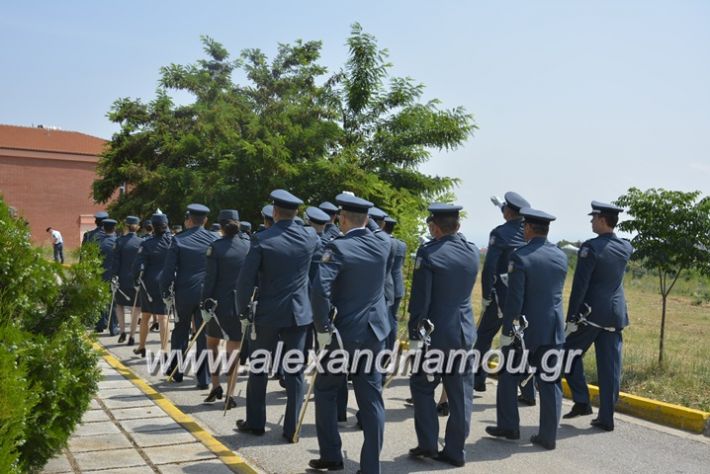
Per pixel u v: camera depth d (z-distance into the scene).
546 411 6.19
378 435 5.11
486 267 7.77
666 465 5.79
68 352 4.75
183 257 8.27
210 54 19.80
